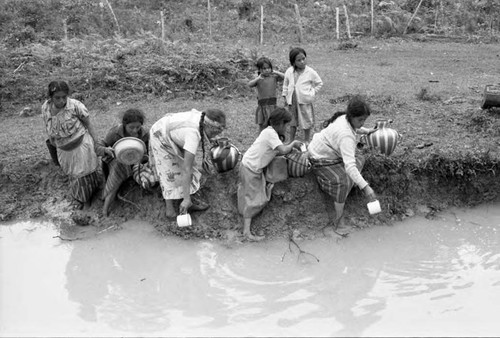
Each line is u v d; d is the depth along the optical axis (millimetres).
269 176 6223
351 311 5035
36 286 5500
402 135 7523
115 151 5980
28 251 6117
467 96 9609
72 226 6559
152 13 18516
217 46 12047
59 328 4863
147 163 6395
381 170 6668
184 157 5809
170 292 5406
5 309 5129
